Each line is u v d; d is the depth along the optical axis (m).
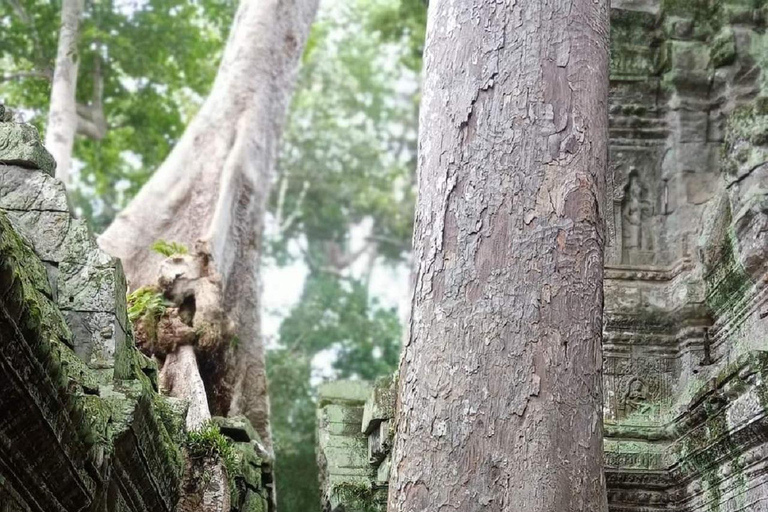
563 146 4.99
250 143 12.87
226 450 6.73
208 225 11.94
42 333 3.58
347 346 20.91
